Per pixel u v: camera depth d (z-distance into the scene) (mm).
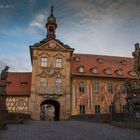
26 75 56844
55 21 55594
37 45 51719
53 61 51938
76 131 17891
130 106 23562
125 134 15273
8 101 50531
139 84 23547
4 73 22453
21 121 29266
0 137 13055
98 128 21188
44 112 95062
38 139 12320
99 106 52500
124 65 60219
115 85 54656
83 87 52875
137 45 24156
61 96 50125
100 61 59562
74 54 61031
